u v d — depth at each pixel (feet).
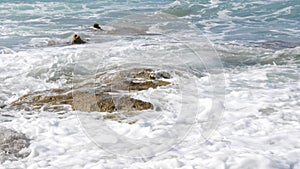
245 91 20.68
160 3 60.49
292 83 22.56
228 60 28.45
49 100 20.02
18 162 13.66
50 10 56.70
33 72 25.84
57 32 41.29
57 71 25.84
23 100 20.24
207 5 55.98
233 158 12.92
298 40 36.06
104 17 50.44
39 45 34.68
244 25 44.27
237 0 58.18
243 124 16.31
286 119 17.01
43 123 17.02
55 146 14.80
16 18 50.83
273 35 38.63
